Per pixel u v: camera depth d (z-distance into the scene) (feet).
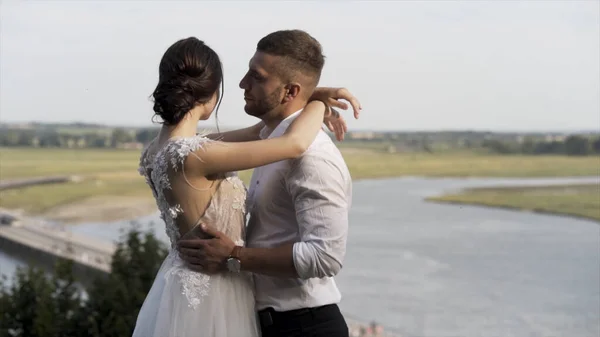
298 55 6.61
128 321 16.17
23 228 91.45
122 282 17.19
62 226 84.79
